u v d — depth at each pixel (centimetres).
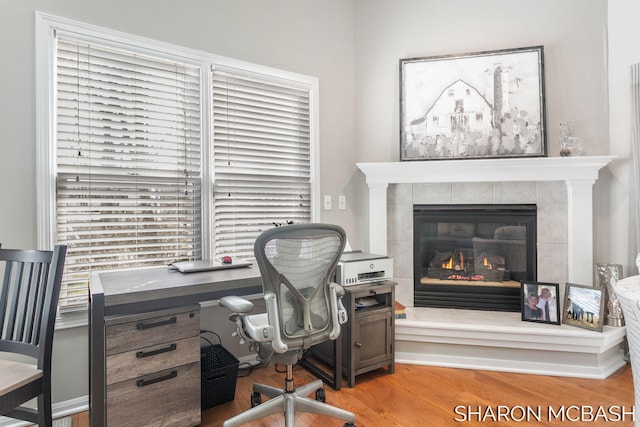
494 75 286
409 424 185
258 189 271
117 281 179
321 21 299
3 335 179
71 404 198
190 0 236
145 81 223
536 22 284
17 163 183
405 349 265
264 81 272
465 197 290
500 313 279
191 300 172
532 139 279
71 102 200
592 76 277
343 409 197
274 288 164
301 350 178
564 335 237
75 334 200
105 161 211
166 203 232
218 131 252
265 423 190
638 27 264
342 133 313
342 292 188
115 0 210
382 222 299
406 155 301
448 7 300
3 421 182
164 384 174
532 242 279
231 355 225
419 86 300
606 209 276
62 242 198
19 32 183
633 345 121
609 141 276
